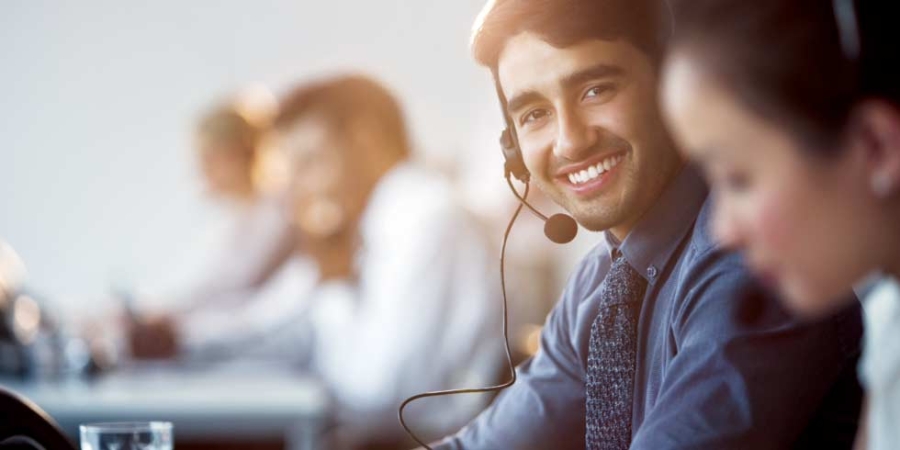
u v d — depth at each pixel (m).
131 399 3.24
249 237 5.30
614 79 1.38
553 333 1.70
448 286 4.03
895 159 0.87
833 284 0.91
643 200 1.44
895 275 0.92
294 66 6.84
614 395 1.50
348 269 4.25
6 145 6.83
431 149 6.57
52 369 3.91
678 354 1.34
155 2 6.84
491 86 1.56
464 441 1.71
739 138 0.90
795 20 0.88
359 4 6.82
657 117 1.40
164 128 6.85
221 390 3.51
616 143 1.40
